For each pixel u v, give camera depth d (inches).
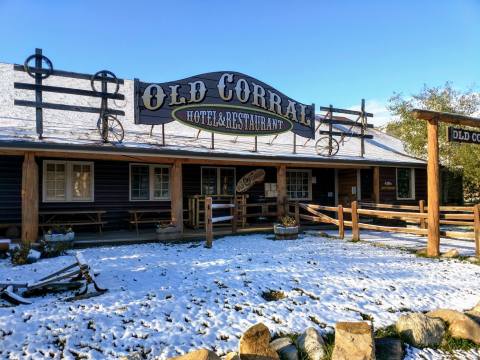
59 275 255.6
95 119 507.2
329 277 269.3
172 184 439.5
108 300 217.3
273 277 267.9
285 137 652.7
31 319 189.0
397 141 877.8
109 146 385.7
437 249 349.7
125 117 548.4
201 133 575.5
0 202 440.1
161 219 509.4
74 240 402.0
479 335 191.0
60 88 389.7
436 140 356.5
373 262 318.7
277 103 527.2
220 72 487.8
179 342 172.9
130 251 362.6
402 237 464.8
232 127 487.5
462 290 249.6
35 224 368.5
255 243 410.3
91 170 486.9
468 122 375.9
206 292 235.3
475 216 343.6
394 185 656.4
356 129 847.1
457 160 738.8
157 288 241.9
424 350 183.2
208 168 571.2
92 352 162.1
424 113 350.3
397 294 238.4
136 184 516.1
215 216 557.3
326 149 579.2
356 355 162.4
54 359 156.7
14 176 448.1
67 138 394.9
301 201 641.0
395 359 172.9
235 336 180.1
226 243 410.3
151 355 162.4
